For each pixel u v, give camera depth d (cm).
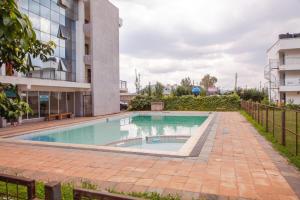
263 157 714
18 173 591
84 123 1786
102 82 2545
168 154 746
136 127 1883
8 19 171
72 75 2247
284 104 2816
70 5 2211
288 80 3491
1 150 844
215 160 683
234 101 2903
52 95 2123
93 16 2388
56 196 218
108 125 1955
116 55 2891
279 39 3444
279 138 993
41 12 1817
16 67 290
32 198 240
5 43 209
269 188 483
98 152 789
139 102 3094
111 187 493
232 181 522
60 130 1534
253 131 1202
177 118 2367
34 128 1470
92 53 2378
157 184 508
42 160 707
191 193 460
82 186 497
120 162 671
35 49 317
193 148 824
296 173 573
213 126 1385
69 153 784
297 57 3428
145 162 668
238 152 773
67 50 2175
